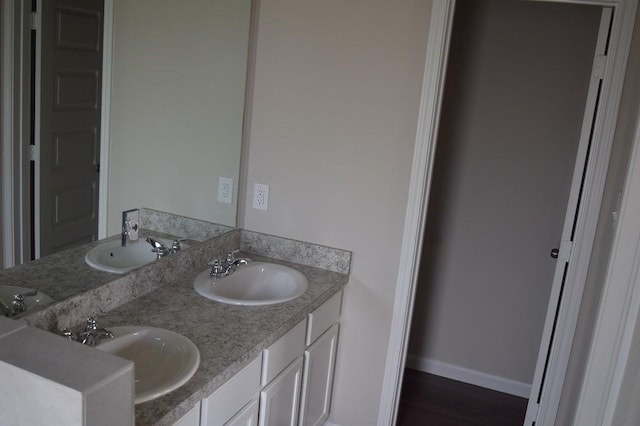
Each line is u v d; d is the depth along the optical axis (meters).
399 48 2.60
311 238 2.91
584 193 2.61
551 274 3.55
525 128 3.45
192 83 2.55
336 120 2.75
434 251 3.75
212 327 2.13
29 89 1.86
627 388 1.82
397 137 2.68
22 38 1.81
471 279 3.71
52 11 1.90
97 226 2.18
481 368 3.80
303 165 2.84
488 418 3.46
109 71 2.19
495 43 3.43
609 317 1.91
